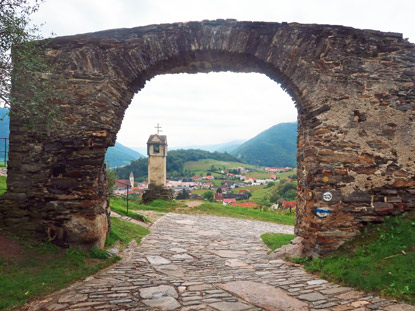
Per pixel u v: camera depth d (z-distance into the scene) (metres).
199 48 6.25
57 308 3.45
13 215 5.79
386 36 6.28
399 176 6.07
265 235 9.44
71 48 6.14
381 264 4.64
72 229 5.78
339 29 6.17
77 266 5.11
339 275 4.58
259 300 3.77
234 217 14.30
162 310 3.42
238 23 6.25
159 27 6.29
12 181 5.87
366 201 5.93
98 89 6.07
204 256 6.66
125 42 6.22
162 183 16.94
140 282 4.51
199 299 3.81
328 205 5.82
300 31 6.18
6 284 3.98
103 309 3.42
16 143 5.90
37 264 4.92
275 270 5.44
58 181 5.87
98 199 6.10
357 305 3.57
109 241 6.62
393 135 6.13
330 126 6.00
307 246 6.17
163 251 6.96
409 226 5.56
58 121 5.87
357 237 5.77
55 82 5.99
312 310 3.46
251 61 6.57
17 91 5.18
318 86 6.07
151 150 16.80
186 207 15.65
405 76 6.25
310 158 6.14
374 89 6.16
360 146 6.03
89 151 5.94
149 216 12.64
